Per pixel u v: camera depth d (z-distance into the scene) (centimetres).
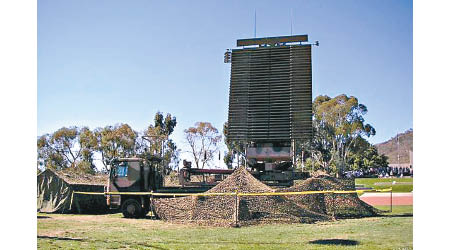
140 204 1606
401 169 6269
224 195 1395
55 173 1916
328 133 5344
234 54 1642
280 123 1546
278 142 1562
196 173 1705
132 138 4869
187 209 1429
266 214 1334
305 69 1564
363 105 5241
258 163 1588
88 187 1930
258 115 1572
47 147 4853
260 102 1579
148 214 1734
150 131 4884
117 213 1930
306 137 1516
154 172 1706
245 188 1402
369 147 5975
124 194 1609
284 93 1566
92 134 4906
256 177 1557
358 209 1496
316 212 1432
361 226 1203
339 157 5294
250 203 1352
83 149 4856
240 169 1477
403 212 1633
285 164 1559
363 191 1377
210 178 1759
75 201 1850
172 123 5281
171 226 1312
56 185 1902
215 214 1359
